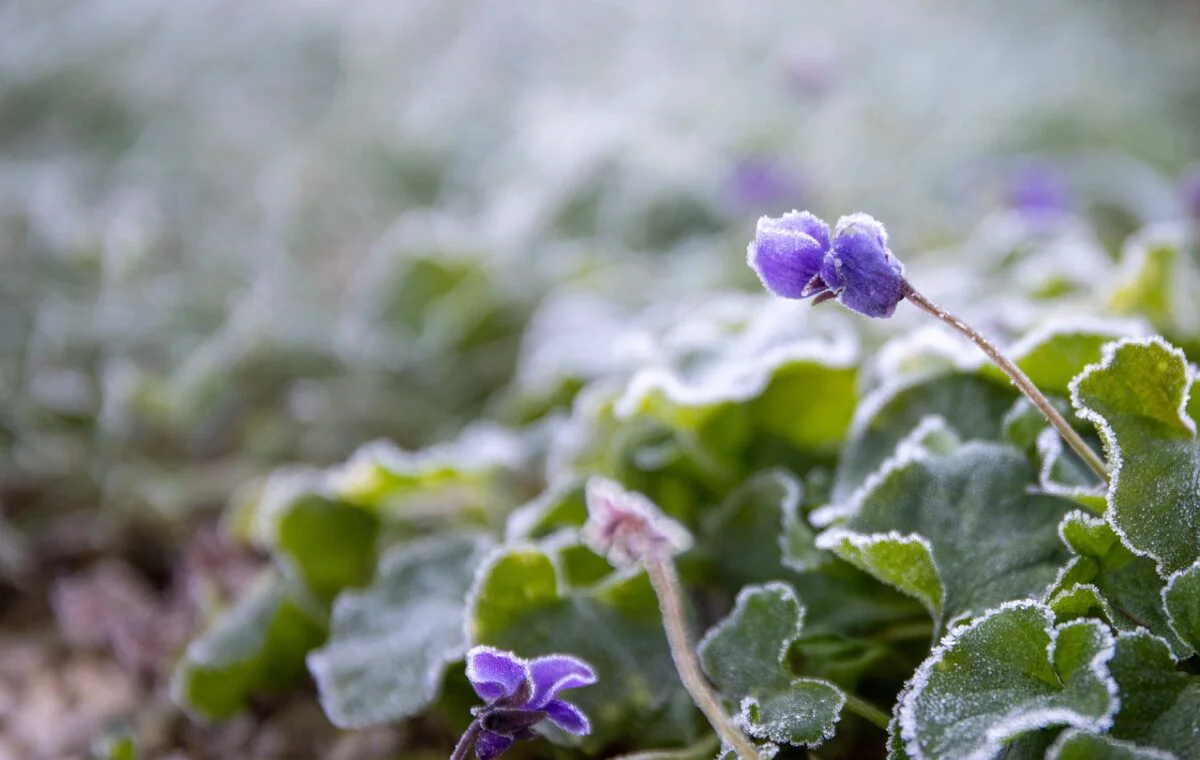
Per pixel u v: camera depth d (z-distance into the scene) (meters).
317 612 0.36
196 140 0.75
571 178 0.65
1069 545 0.28
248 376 0.53
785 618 0.29
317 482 0.40
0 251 0.55
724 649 0.30
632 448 0.36
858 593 0.31
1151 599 0.28
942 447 0.31
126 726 0.37
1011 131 0.77
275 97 0.80
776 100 0.78
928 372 0.33
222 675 0.36
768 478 0.34
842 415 0.35
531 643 0.31
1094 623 0.26
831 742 0.31
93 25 0.79
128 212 0.62
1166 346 0.27
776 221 0.28
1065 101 0.78
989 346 0.27
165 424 0.50
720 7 0.88
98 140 0.74
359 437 0.52
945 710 0.26
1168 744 0.26
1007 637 0.27
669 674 0.31
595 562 0.33
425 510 0.40
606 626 0.31
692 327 0.38
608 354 0.44
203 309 0.58
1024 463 0.30
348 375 0.54
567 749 0.31
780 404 0.35
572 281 0.55
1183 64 0.86
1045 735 0.27
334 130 0.77
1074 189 0.66
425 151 0.78
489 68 0.86
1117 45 0.91
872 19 0.91
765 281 0.27
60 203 0.61
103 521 0.47
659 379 0.34
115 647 0.41
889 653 0.31
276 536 0.38
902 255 0.61
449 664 0.32
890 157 0.73
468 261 0.55
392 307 0.54
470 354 0.53
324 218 0.72
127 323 0.54
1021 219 0.53
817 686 0.29
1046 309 0.39
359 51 0.81
